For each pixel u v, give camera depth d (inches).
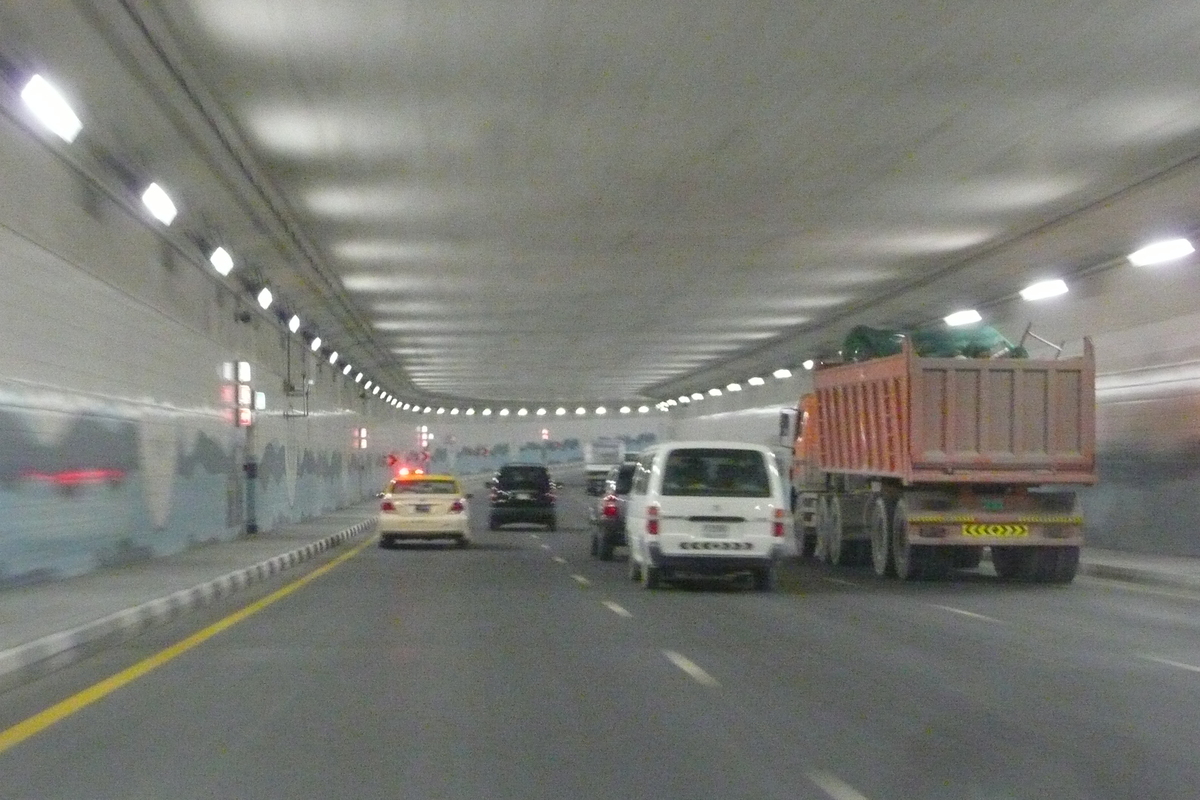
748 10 620.7
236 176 946.7
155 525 1077.8
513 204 1064.2
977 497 964.0
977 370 944.3
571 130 837.8
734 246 1259.8
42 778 354.6
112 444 946.7
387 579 1015.0
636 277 1461.6
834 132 841.5
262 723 430.9
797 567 1173.1
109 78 700.0
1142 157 895.7
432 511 1385.3
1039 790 340.8
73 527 862.5
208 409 1283.2
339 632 677.9
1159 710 455.8
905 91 752.3
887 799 331.3
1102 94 756.0
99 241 900.6
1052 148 875.4
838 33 653.3
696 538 877.8
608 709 455.2
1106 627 703.7
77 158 820.6
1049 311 1413.6
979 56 689.6
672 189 1010.1
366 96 760.3
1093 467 948.6
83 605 700.7
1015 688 501.4
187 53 679.1
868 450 1048.8
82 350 868.6
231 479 1411.2
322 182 980.6
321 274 1434.5
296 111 789.2
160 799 331.3
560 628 692.7
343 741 401.7
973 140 858.1
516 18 630.5
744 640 642.2
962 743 398.9
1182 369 1116.5
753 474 891.4
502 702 469.1
